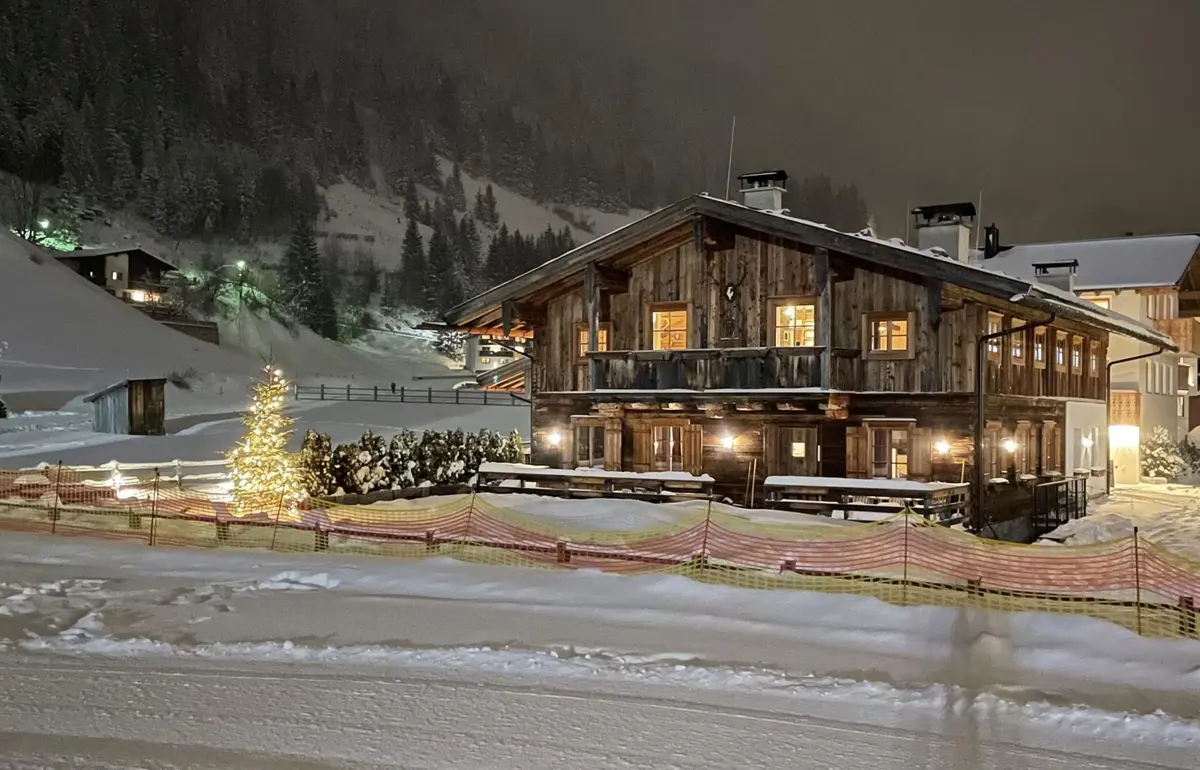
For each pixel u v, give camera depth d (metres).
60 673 9.09
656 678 9.06
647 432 24.91
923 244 27.45
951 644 10.38
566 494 23.41
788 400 21.69
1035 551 15.04
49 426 42.53
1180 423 42.84
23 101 150.88
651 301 24.83
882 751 7.29
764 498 23.19
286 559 15.45
